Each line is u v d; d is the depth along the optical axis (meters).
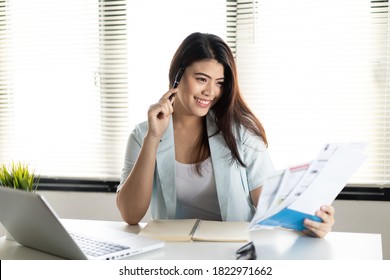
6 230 1.45
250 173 1.74
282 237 1.41
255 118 1.78
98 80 2.70
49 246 1.25
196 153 1.74
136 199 1.60
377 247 1.31
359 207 2.42
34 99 2.79
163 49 2.61
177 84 1.64
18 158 2.81
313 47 2.44
